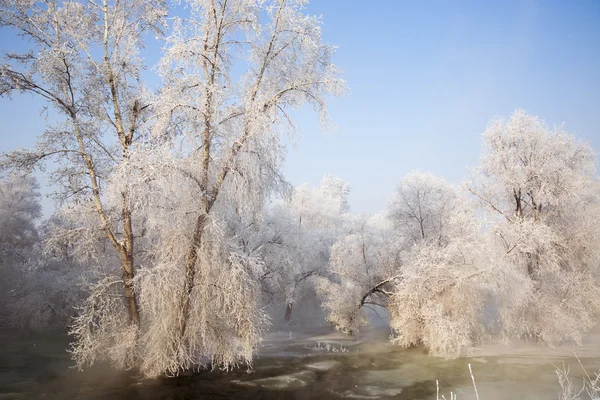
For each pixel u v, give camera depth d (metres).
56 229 15.72
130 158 13.27
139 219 16.17
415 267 19.70
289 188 15.82
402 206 26.25
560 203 20.81
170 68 13.92
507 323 18.27
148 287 12.98
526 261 20.17
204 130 14.13
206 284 13.45
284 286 26.66
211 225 13.50
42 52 13.49
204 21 14.19
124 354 13.95
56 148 14.80
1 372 14.27
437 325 17.52
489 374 14.39
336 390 12.91
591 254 20.20
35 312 21.80
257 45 15.02
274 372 14.94
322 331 24.52
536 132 21.17
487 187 22.58
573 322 18.08
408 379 14.14
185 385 13.05
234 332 14.26
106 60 14.74
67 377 13.70
